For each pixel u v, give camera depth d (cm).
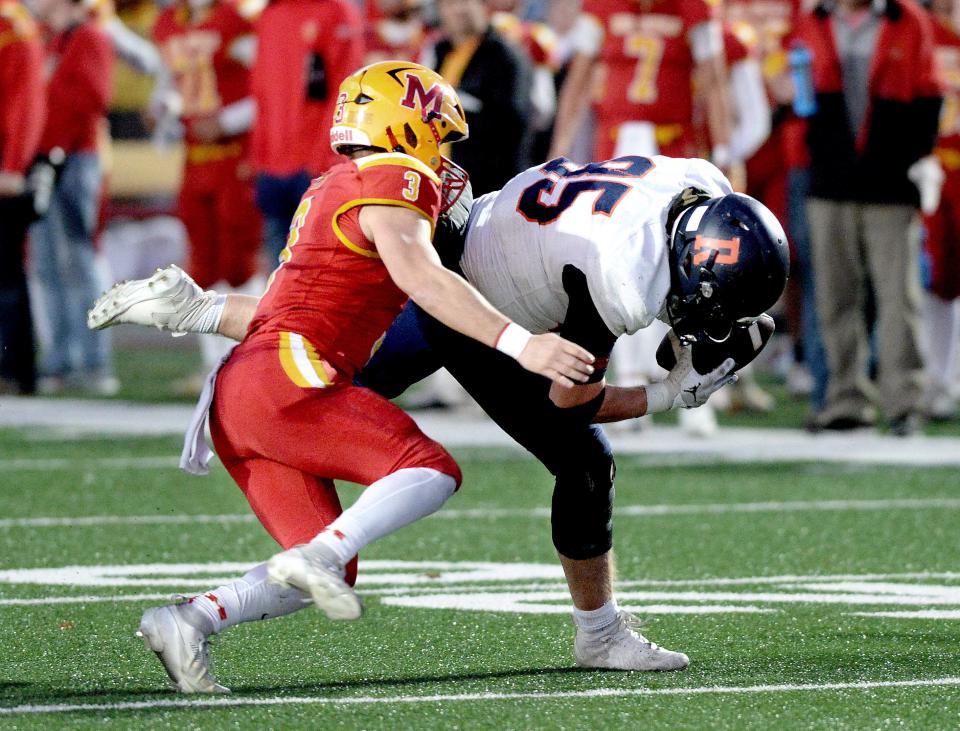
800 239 4053
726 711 1524
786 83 4047
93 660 1747
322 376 1537
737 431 4128
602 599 1730
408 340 1702
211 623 1565
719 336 1622
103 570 2317
